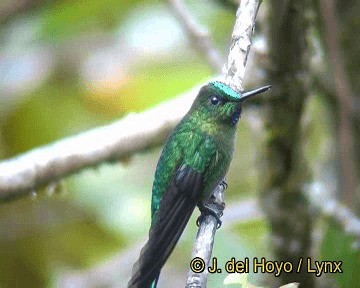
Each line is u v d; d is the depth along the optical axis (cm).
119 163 1013
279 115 1028
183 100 1017
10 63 1269
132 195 1303
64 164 990
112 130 1007
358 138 1116
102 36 1280
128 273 1190
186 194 808
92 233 1284
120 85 1270
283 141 1043
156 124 1005
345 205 1065
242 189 1308
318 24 1081
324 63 1130
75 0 1205
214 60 1109
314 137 1197
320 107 1200
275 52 988
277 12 958
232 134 850
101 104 1273
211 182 835
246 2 795
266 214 1066
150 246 734
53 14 1212
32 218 1272
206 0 1195
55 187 995
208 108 842
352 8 1151
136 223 1288
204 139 837
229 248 1164
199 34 1116
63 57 1278
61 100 1280
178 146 842
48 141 1269
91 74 1277
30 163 984
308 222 1052
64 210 1281
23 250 1269
